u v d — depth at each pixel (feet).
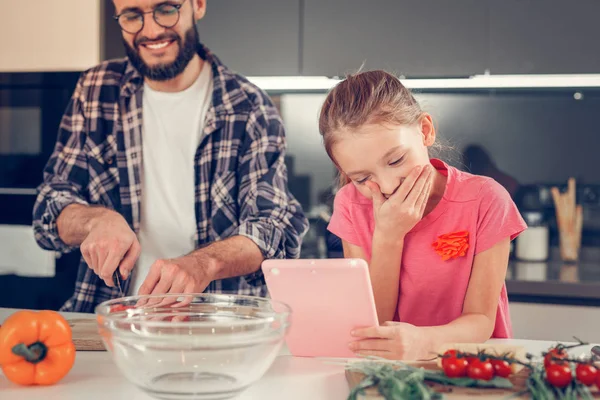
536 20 8.90
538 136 10.49
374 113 4.24
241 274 5.44
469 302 4.59
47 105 9.29
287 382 3.23
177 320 3.39
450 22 9.02
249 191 6.43
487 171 10.63
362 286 3.41
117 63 6.93
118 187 6.80
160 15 6.43
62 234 5.89
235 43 9.33
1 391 3.10
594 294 7.95
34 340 3.15
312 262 3.45
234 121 6.68
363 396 2.74
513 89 10.11
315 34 9.21
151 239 6.72
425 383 2.94
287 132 10.88
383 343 3.46
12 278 8.87
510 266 9.28
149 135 6.80
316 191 10.86
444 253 4.76
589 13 8.80
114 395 3.03
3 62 9.37
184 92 6.82
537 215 9.93
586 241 10.22
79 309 6.55
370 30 9.13
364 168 4.35
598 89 9.89
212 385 2.76
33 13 9.28
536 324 8.13
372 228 5.19
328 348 3.66
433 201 5.01
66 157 6.73
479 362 2.92
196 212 6.68
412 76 9.13
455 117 10.67
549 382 2.81
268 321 2.85
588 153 10.37
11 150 9.37
